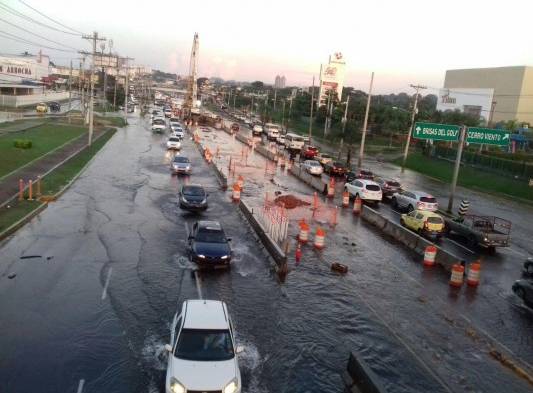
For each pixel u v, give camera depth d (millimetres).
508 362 14789
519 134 83500
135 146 61188
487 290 21391
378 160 74938
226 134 92562
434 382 13516
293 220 30984
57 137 60375
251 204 34125
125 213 28531
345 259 23891
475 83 128125
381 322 17016
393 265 23609
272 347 14578
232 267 21031
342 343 15258
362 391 12203
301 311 17297
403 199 37750
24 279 17969
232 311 16750
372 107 110438
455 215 38219
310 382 12969
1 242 21719
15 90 125375
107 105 142000
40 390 11719
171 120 103750
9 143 49906
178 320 13195
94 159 47938
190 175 43812
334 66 167500
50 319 15156
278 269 20891
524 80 115125
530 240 32250
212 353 11984
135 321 15438
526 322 18109
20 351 13273
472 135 38531
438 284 21453
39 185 31750
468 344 15922
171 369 11516
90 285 17906
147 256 21453
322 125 118000
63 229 24391
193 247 20875
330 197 40344
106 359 13203
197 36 120125
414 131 38906
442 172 63812
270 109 157875
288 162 59750
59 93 157750
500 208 43906
